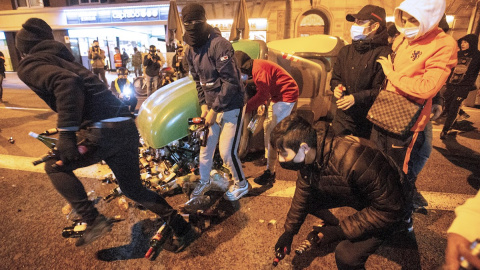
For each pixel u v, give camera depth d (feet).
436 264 6.93
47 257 7.18
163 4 51.19
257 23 46.50
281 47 16.34
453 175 11.77
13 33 62.03
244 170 12.26
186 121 9.84
